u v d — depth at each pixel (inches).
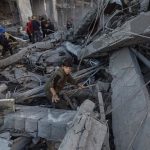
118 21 301.9
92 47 278.4
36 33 490.9
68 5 721.6
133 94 199.9
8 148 174.1
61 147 141.3
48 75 292.0
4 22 700.0
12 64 339.0
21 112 202.2
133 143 169.0
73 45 342.6
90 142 143.9
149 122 169.3
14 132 191.9
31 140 190.5
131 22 230.2
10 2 736.3
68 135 146.9
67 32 421.1
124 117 189.8
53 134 184.1
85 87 230.4
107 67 268.4
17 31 601.0
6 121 193.8
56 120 187.8
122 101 204.4
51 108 211.9
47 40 455.8
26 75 292.8
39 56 343.9
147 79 228.5
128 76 221.1
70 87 244.7
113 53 266.5
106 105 216.4
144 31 229.3
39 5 856.9
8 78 292.4
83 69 282.7
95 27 352.2
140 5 305.6
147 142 160.2
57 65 319.6
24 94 236.5
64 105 219.9
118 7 327.6
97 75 269.1
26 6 748.0
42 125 186.1
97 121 152.8
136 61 239.0
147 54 257.9
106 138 168.9
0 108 202.8
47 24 519.5
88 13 357.1
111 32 255.4
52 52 351.9
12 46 440.1
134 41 245.8
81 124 148.4
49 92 207.6
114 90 222.4
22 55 354.3
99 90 230.4
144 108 181.2
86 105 181.3
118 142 178.4
